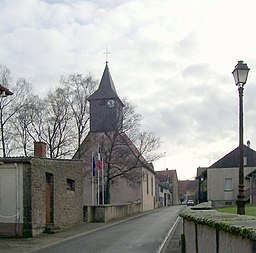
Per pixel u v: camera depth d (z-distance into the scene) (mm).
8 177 23031
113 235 23547
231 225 4535
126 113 49750
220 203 59719
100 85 51406
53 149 49844
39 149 27734
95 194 47594
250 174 54500
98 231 26156
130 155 48719
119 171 48812
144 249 17422
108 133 48656
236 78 13266
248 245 3918
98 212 33750
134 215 43906
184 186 138250
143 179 53344
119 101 49625
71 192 28734
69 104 50344
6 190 22984
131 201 52000
